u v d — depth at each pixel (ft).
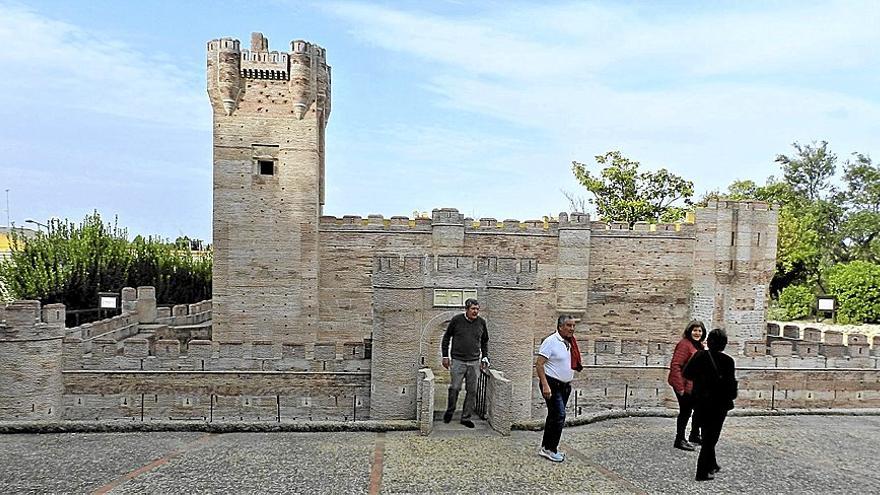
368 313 120.78
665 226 126.82
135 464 41.91
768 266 128.16
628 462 43.34
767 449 47.78
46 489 36.94
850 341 105.91
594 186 199.11
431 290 83.10
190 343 93.71
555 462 43.09
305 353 94.84
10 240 201.36
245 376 94.38
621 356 101.71
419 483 38.55
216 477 39.32
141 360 93.25
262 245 117.29
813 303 187.21
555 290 125.70
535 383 94.79
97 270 147.54
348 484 38.27
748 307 127.95
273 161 117.08
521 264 83.20
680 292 127.54
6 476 39.27
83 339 93.56
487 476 39.93
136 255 165.89
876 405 104.94
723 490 37.96
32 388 87.71
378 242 121.19
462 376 54.13
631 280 127.13
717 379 39.04
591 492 37.22
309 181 117.60
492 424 53.26
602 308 126.93
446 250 121.90
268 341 116.57
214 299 116.78
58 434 50.26
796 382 103.60
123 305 121.60
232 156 116.37
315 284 118.62
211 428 51.55
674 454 45.65
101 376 92.58
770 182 245.86
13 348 86.58
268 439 48.96
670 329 127.54
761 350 102.94
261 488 37.40
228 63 113.91
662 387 102.22
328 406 95.30
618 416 59.26
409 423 53.36
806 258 210.59
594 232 126.31
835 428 55.88
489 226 124.16
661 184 199.31
